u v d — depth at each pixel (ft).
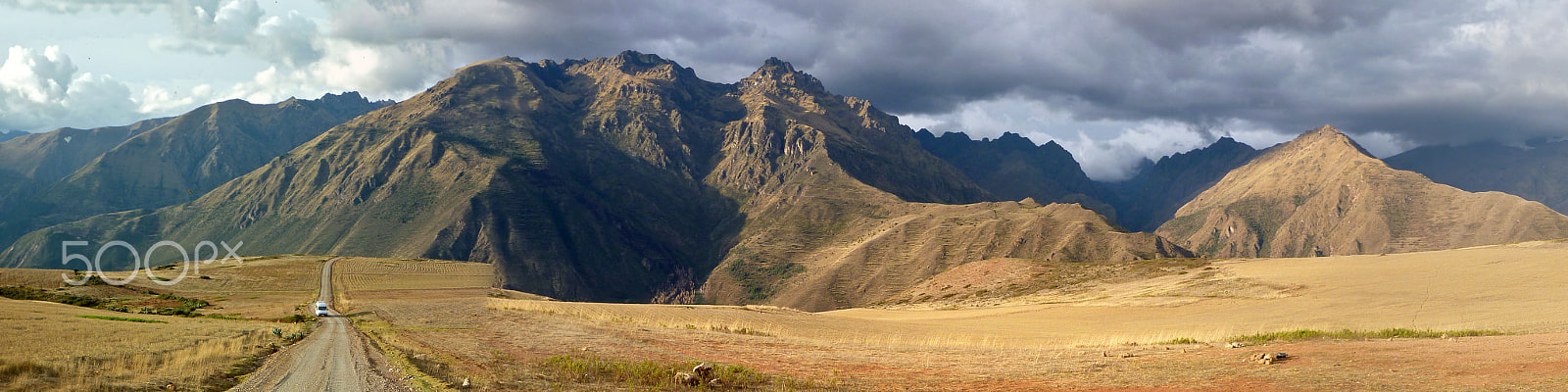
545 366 92.84
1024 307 309.42
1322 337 117.80
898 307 440.45
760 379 83.25
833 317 278.26
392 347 123.34
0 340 100.53
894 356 112.27
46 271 392.27
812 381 82.43
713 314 241.14
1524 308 167.22
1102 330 193.16
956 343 145.07
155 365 90.22
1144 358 100.17
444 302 342.23
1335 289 241.35
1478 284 215.72
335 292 422.00
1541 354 82.07
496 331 162.81
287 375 87.04
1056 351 116.88
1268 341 115.85
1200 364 90.43
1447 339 104.22
